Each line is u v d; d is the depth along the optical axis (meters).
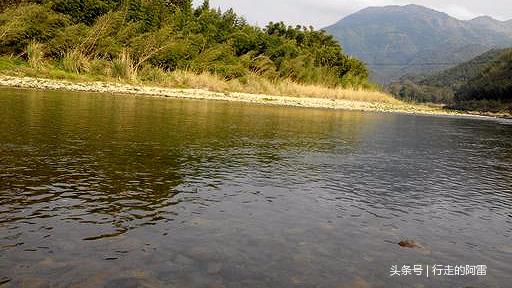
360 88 52.78
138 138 10.12
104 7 32.09
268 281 3.59
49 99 17.25
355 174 8.16
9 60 27.31
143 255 3.90
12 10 28.45
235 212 5.30
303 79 46.44
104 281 3.40
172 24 35.31
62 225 4.46
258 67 42.19
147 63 32.66
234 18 45.16
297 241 4.50
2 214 4.62
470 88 100.06
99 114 14.12
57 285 3.29
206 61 36.56
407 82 187.62
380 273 3.93
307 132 14.91
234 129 13.82
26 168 6.52
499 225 5.61
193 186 6.33
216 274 3.64
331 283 3.65
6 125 10.27
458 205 6.45
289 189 6.63
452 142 15.31
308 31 57.97
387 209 5.96
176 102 23.22
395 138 15.12
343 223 5.21
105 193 5.64
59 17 29.39
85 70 29.14
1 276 3.36
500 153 13.05
